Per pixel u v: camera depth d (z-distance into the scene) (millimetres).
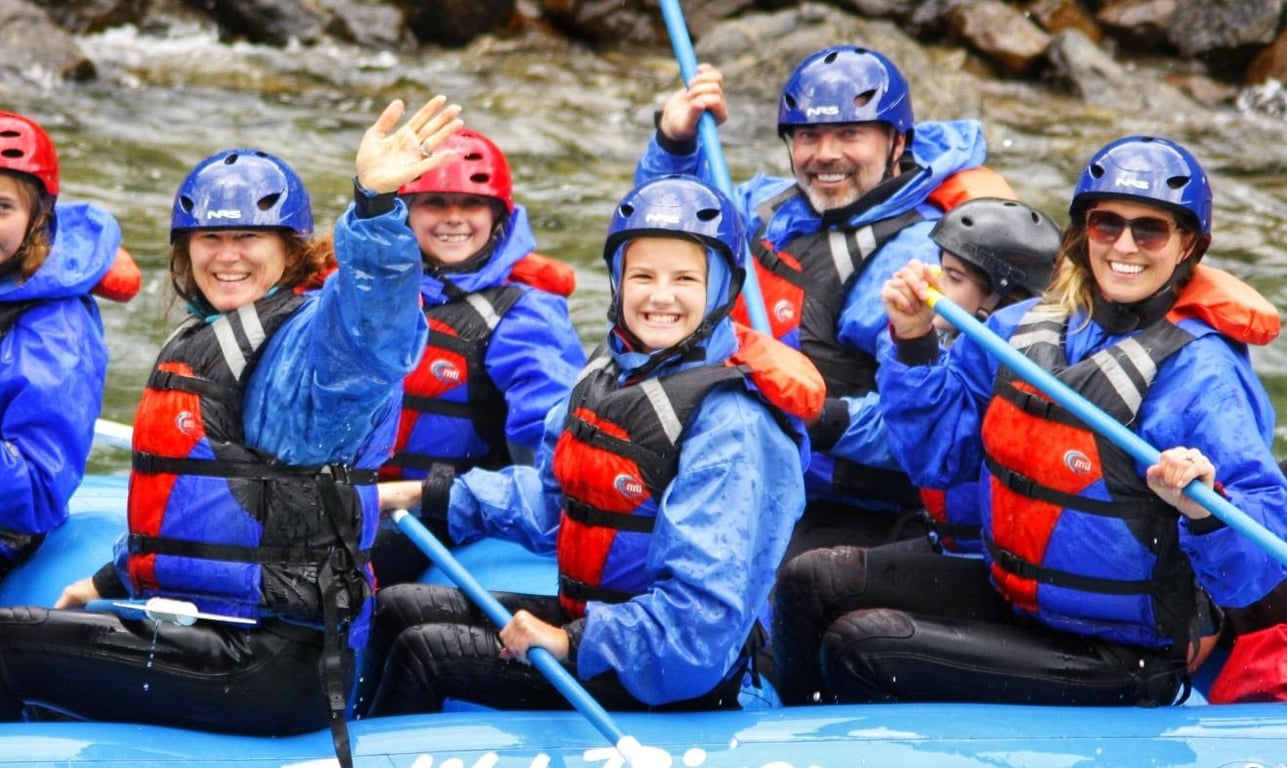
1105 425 7730
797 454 7625
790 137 10672
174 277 7570
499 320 10211
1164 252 7844
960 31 29141
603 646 7406
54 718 8102
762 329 10031
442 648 8008
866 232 10344
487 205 10234
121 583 8469
